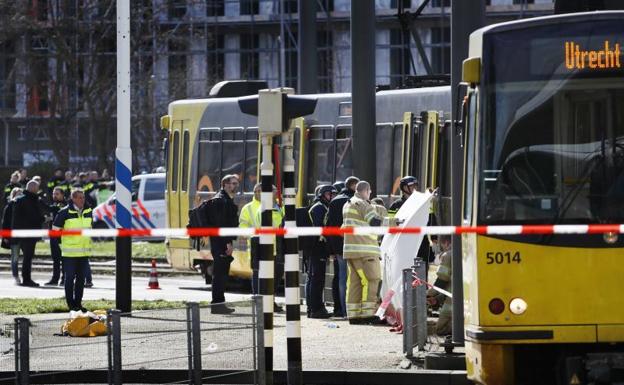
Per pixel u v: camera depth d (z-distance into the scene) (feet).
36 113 469.16
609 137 85.40
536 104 85.97
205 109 209.15
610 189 85.20
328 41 448.65
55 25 396.16
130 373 92.38
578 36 85.97
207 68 466.29
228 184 161.27
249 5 480.64
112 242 323.98
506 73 86.28
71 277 158.20
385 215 148.56
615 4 101.19
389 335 131.95
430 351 114.93
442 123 163.12
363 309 143.74
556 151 85.66
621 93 85.56
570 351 86.17
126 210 140.87
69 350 91.20
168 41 437.99
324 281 154.20
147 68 445.78
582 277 84.07
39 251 302.86
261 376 92.43
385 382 104.22
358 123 178.19
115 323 89.86
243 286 208.33
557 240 84.23
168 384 90.58
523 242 84.28
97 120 403.95
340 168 182.70
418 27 460.55
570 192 85.35
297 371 96.68
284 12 477.36
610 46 85.87
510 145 85.97
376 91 195.93
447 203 158.92
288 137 98.07
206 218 159.94
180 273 245.65
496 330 84.23
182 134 214.28
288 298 96.78
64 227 157.28
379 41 467.93
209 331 91.86
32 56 407.23
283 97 97.40
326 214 152.76
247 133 199.00
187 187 212.23
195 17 464.24
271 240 97.55
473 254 85.40
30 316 154.10
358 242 143.13
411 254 132.57
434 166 161.17
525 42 86.28
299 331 96.94
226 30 481.87
